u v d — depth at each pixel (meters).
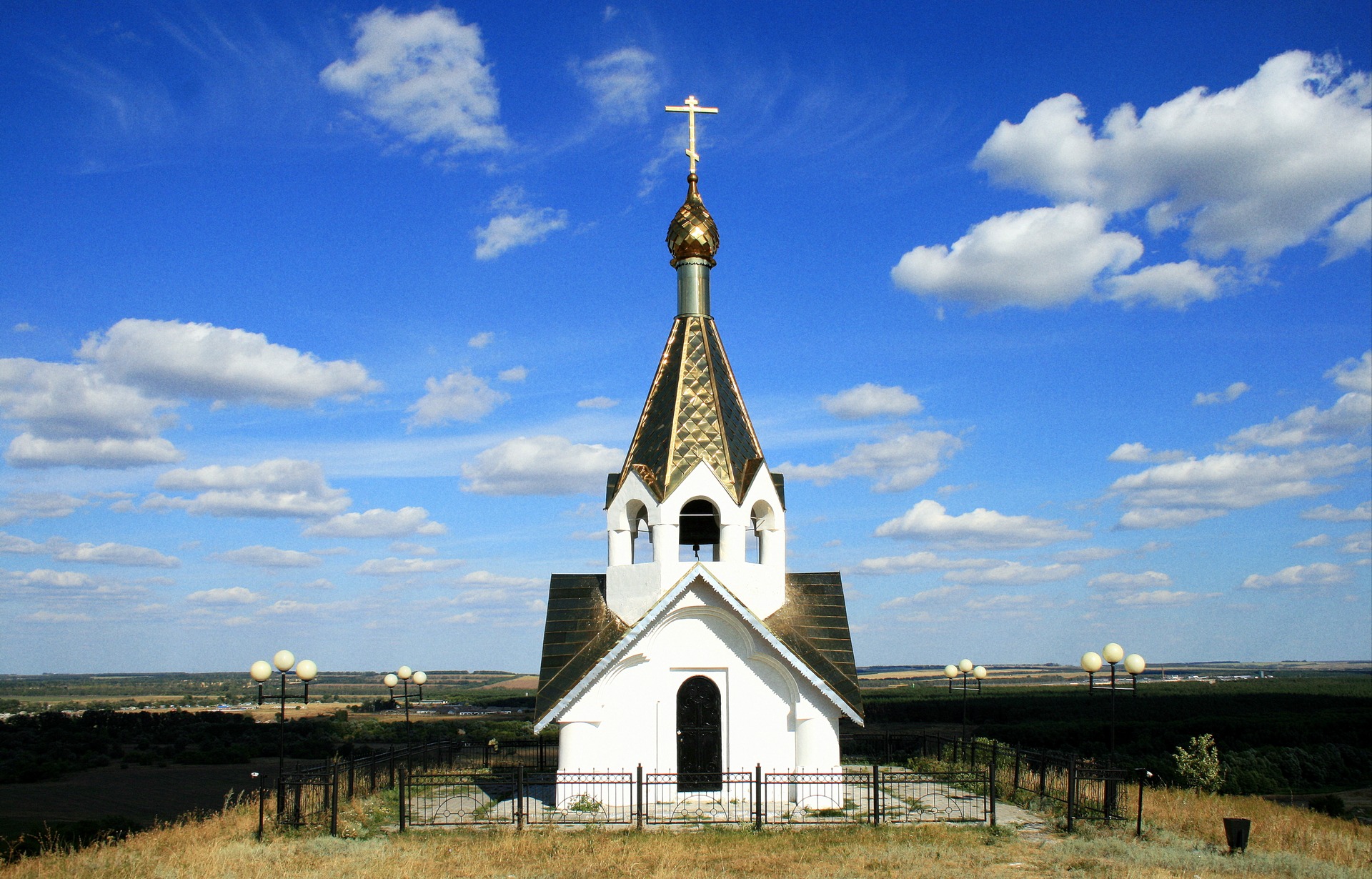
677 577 28.91
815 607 29.97
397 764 34.75
